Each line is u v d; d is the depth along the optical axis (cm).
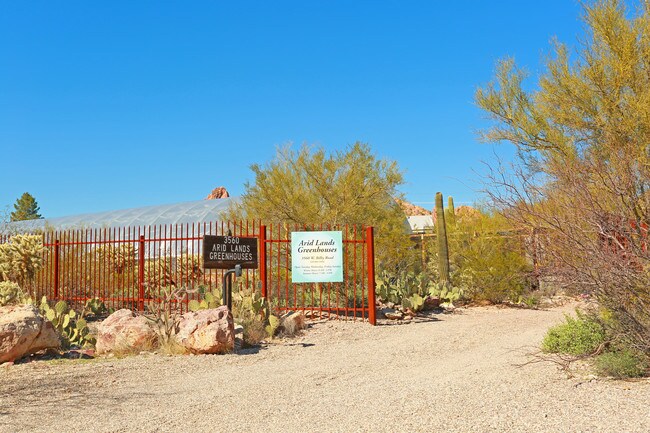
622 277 696
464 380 727
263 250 1455
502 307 1755
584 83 1367
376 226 1780
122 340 1004
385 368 856
